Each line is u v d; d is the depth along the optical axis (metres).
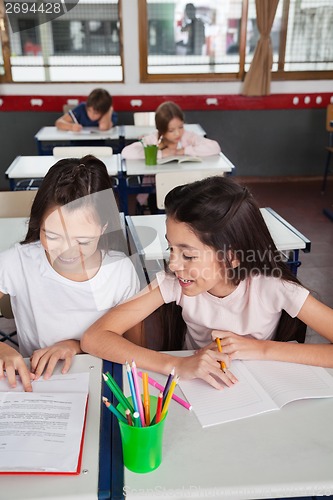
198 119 4.98
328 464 0.76
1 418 0.84
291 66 4.88
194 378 0.98
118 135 3.80
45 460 0.75
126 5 4.54
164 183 2.48
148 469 0.74
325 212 4.04
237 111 4.96
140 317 1.13
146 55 4.74
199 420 0.86
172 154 3.09
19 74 4.70
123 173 2.77
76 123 4.02
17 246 1.18
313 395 0.93
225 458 0.77
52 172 0.90
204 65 4.86
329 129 4.39
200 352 1.03
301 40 4.79
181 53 4.80
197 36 4.75
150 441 0.71
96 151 3.12
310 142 5.12
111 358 1.04
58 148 3.09
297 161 5.19
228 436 0.82
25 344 1.27
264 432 0.83
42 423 0.83
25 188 3.06
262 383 0.97
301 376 0.99
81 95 4.79
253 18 4.70
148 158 2.89
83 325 1.15
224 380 0.96
